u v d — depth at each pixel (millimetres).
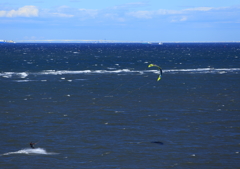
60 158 66188
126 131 82250
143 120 91875
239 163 64062
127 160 65312
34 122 89750
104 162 64438
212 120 91750
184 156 67125
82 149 70688
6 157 66375
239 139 76625
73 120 92000
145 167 62406
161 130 82875
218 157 66750
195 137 77812
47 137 78000
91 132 81625
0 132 81000
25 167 62125
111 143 73938
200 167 62562
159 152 69125
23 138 77188
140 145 72750
